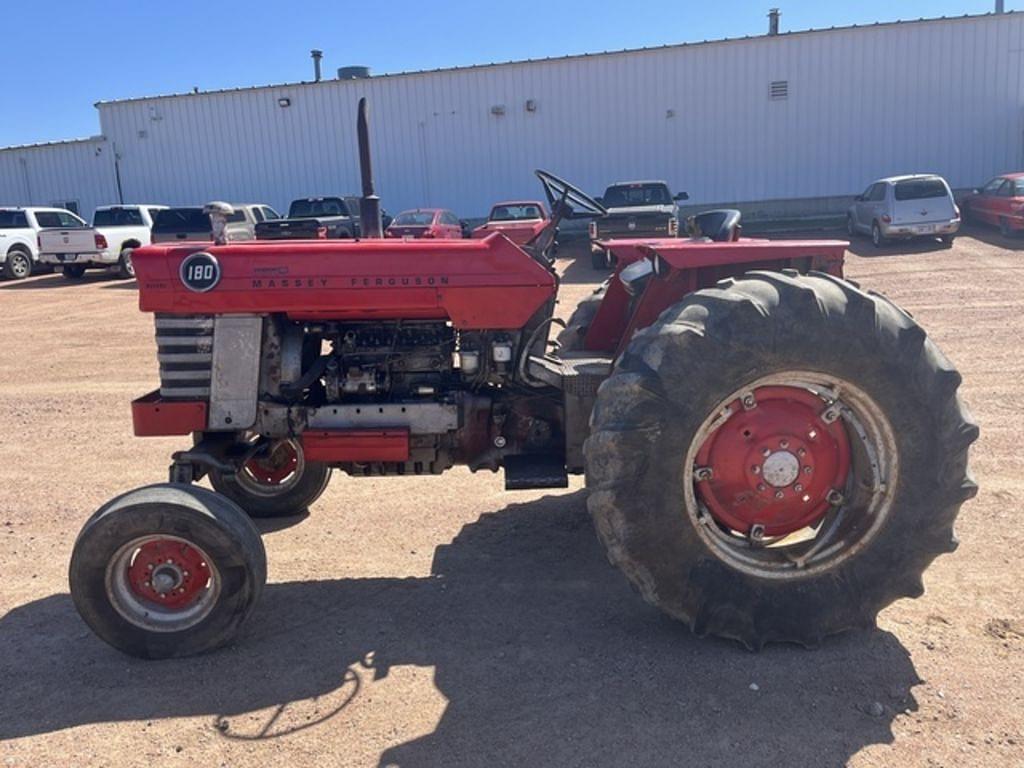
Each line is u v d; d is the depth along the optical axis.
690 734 2.95
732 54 24.78
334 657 3.54
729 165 25.50
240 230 8.95
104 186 29.56
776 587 3.42
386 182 27.34
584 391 3.93
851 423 3.43
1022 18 23.42
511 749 2.90
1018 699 3.09
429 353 4.12
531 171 26.55
